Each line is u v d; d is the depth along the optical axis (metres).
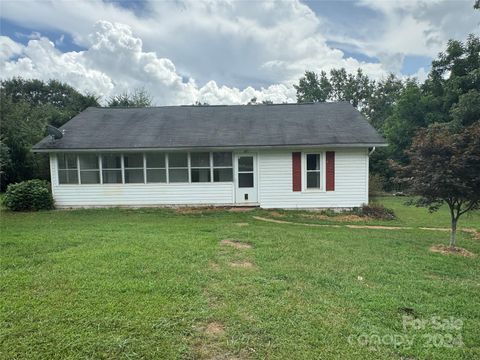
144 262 5.58
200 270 5.24
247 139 13.26
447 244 7.75
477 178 6.79
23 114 25.48
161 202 13.83
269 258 6.04
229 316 3.74
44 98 45.75
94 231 8.38
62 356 3.04
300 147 12.88
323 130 13.67
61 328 3.46
